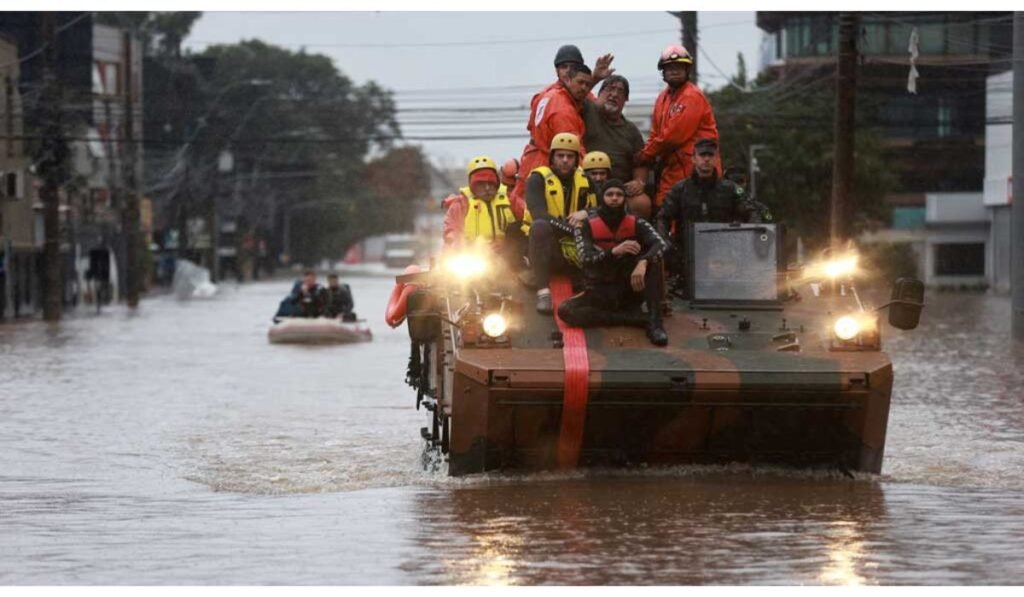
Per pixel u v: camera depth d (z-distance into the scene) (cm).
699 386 2828
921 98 16738
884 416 2903
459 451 2948
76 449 3759
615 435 2927
